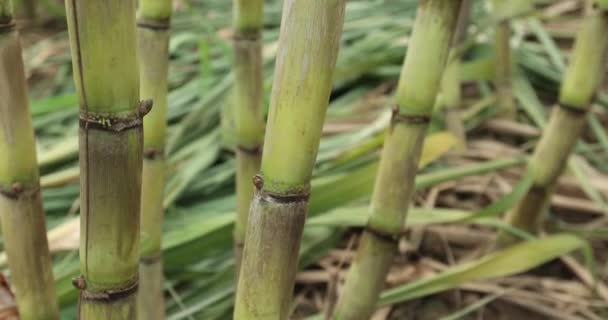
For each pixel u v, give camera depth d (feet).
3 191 2.04
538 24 4.79
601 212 3.71
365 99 4.42
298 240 1.73
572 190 3.83
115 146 1.63
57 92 4.61
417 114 2.24
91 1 1.50
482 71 4.27
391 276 3.33
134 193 1.71
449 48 2.16
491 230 3.61
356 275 2.49
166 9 2.26
